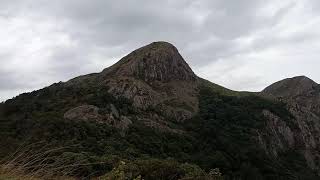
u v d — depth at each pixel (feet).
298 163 465.47
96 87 426.51
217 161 326.44
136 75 492.95
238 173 325.83
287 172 384.27
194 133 410.93
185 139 384.47
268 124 490.08
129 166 50.96
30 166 25.71
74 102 366.84
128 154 269.64
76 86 440.86
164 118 430.61
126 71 491.72
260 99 550.36
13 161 25.46
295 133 514.27
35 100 350.43
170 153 337.52
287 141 495.82
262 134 463.01
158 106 449.06
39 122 239.91
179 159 326.03
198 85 561.43
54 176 26.53
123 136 325.62
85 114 336.29
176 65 550.77
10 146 29.19
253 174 328.49
